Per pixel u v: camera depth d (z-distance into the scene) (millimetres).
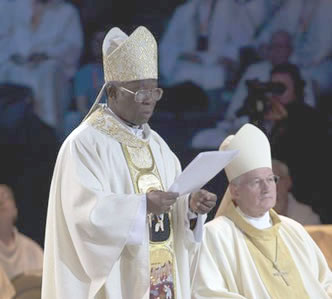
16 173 20641
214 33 21859
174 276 11117
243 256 12398
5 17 20688
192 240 11164
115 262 10453
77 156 10602
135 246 10664
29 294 20047
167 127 21516
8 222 20328
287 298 12305
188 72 21703
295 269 12602
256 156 12516
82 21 21125
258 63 22047
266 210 12586
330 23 22297
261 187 12492
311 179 21719
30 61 20859
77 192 10328
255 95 21875
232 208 12805
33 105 20859
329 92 22141
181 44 21703
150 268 10844
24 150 20734
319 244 14820
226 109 21828
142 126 11328
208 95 21766
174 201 10281
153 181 11078
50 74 20922
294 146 21750
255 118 21781
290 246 12891
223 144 12953
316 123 21828
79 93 21062
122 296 10727
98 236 10203
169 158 11602
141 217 10211
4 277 19594
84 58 21125
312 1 22250
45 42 20922
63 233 10641
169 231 11094
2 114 20672
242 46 21969
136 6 21406
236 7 21891
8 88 20719
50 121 20906
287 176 21656
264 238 12562
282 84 21906
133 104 10836
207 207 10789
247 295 12180
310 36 22234
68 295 10508
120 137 10961
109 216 10188
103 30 21203
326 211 21797
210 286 11969
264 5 22156
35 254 20469
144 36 10883
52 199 10758
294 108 21875
